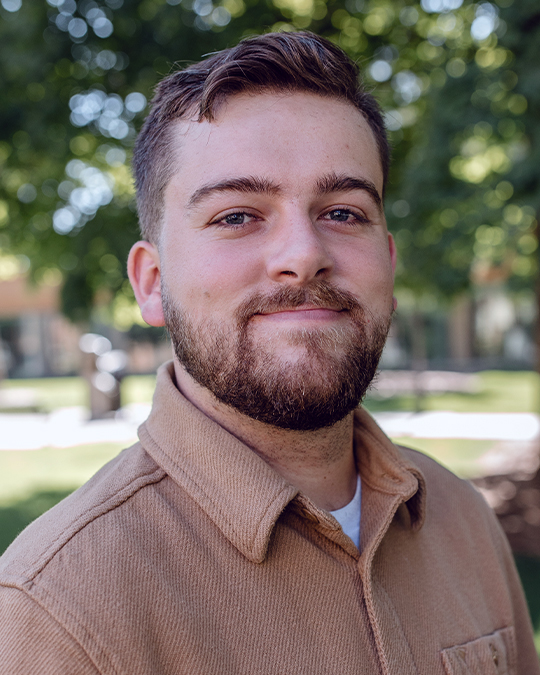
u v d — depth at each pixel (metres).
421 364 13.03
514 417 10.53
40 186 6.14
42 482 7.18
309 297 1.02
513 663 1.31
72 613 0.83
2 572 0.89
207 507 0.97
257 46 1.07
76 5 4.89
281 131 1.06
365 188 1.11
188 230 1.06
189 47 5.01
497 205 5.41
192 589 0.91
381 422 10.37
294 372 1.00
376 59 5.89
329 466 1.16
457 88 5.14
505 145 5.76
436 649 1.11
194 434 1.02
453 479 1.48
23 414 12.77
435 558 1.25
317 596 0.99
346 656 0.96
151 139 1.18
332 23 5.75
